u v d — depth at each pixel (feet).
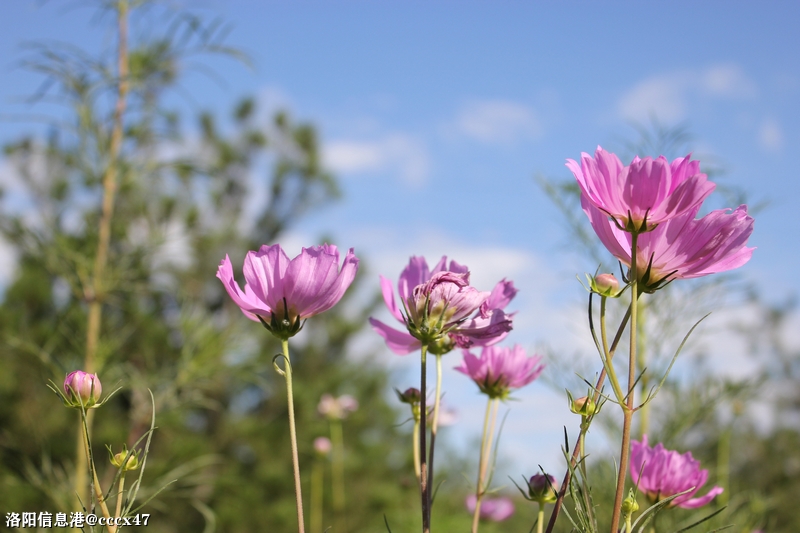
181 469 5.90
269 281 2.16
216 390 10.61
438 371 2.35
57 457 8.89
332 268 2.16
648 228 2.03
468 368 2.56
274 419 12.83
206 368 6.48
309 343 14.10
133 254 6.10
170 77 6.01
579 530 2.07
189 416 10.94
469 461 9.57
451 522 6.83
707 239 2.06
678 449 4.52
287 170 14.55
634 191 2.01
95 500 2.24
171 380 6.56
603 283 2.04
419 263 2.42
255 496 10.76
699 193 1.98
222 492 10.55
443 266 2.39
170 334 9.08
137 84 5.85
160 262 6.83
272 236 14.61
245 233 14.20
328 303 2.17
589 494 2.06
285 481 11.35
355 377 13.73
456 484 9.25
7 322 8.38
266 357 12.83
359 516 10.71
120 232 6.31
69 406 2.26
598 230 2.11
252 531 10.69
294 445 2.06
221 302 12.00
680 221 2.06
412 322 2.20
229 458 11.85
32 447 8.52
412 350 2.40
